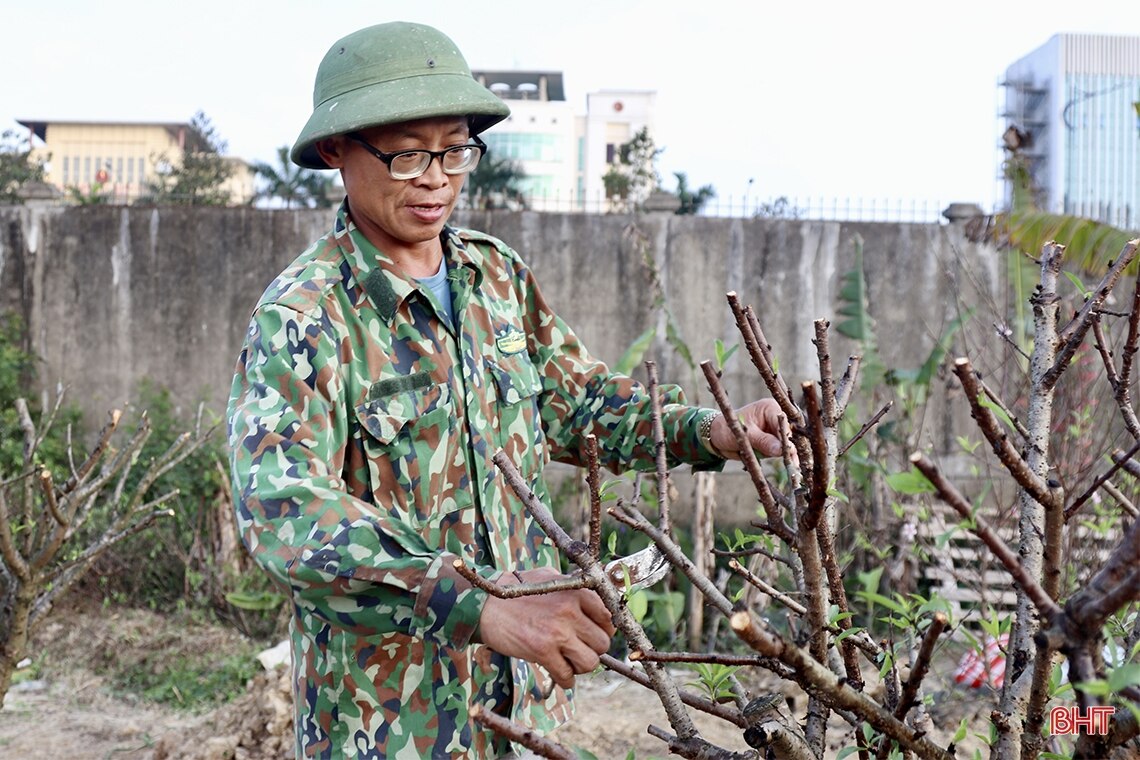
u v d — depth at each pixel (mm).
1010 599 4535
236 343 9141
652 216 9055
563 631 1370
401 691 1896
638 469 2195
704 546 6152
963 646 4000
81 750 5098
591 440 1353
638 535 6512
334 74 1978
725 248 9023
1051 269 1630
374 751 1887
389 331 1954
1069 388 5379
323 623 1917
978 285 7641
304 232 9164
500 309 2174
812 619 1365
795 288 8992
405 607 1466
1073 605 1055
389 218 1958
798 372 8984
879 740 1530
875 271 8938
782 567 4316
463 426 1999
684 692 1572
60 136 35219
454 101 1906
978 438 8102
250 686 5465
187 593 7113
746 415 1957
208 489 7629
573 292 9078
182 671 6086
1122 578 1027
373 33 1979
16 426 8516
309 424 1749
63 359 9125
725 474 8641
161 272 9148
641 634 1346
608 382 2242
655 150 13938
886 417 7324
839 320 8969
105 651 6340
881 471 4770
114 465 3270
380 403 1907
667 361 9016
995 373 7828
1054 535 1164
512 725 1260
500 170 15930
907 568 4898
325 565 1492
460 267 2113
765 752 1415
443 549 1956
